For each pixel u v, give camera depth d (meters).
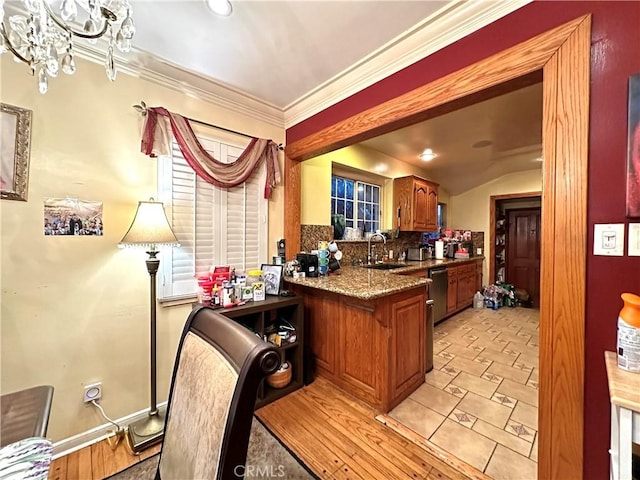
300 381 2.24
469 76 1.44
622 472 0.80
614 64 1.05
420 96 1.65
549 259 1.17
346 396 2.12
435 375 2.42
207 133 2.17
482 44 1.40
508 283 5.38
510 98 2.38
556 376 1.15
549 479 1.17
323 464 1.47
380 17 1.47
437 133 3.16
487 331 3.57
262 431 1.73
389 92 1.84
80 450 1.59
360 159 3.59
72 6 0.92
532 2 1.25
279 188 2.70
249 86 2.17
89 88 1.65
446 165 4.45
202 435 0.65
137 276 1.83
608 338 1.06
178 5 1.38
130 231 1.62
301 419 1.84
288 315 2.37
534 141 3.40
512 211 5.39
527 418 1.84
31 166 1.47
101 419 1.69
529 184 4.63
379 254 4.05
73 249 1.60
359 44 1.69
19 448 0.68
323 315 2.37
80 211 1.62
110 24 1.04
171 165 1.97
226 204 2.29
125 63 1.76
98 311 1.69
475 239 5.22
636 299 0.92
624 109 1.03
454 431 1.72
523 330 3.61
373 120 1.92
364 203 4.06
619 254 1.03
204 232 2.16
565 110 1.14
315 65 1.89
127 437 1.66
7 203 1.42
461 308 4.45
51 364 1.54
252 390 0.59
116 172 1.75
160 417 1.78
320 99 2.30
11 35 1.00
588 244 1.09
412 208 4.06
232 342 0.70
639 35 1.01
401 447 1.59
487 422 1.80
